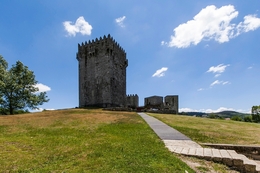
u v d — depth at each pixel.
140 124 17.84
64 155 8.02
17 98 43.34
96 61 56.44
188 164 7.06
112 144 9.61
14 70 44.97
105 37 55.75
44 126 17.25
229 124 22.28
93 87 55.75
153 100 69.62
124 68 66.62
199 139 11.77
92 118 23.53
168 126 16.61
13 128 16.17
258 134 14.44
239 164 7.14
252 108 75.25
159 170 6.05
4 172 6.16
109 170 6.07
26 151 8.72
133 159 7.09
